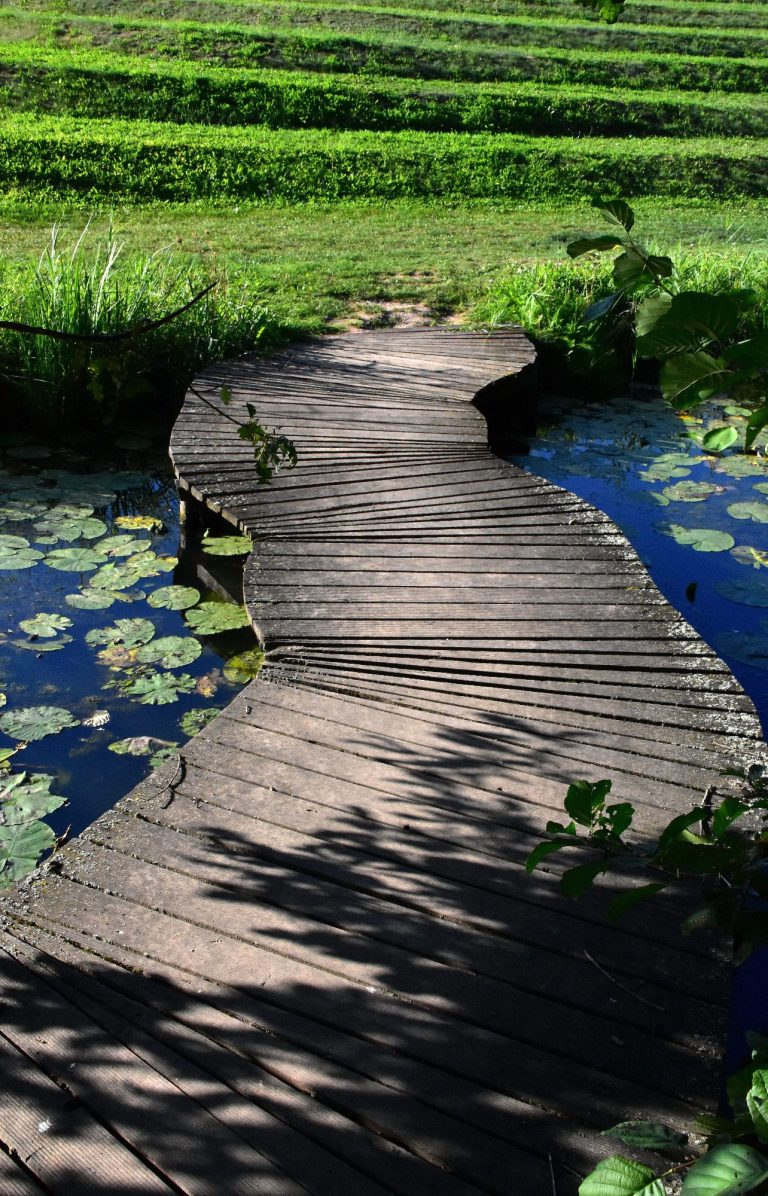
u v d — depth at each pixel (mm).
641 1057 2275
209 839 2965
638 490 6688
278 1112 2131
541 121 17219
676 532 5996
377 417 6688
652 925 2662
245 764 3320
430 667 3898
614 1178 1479
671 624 4230
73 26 18297
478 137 16062
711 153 16297
